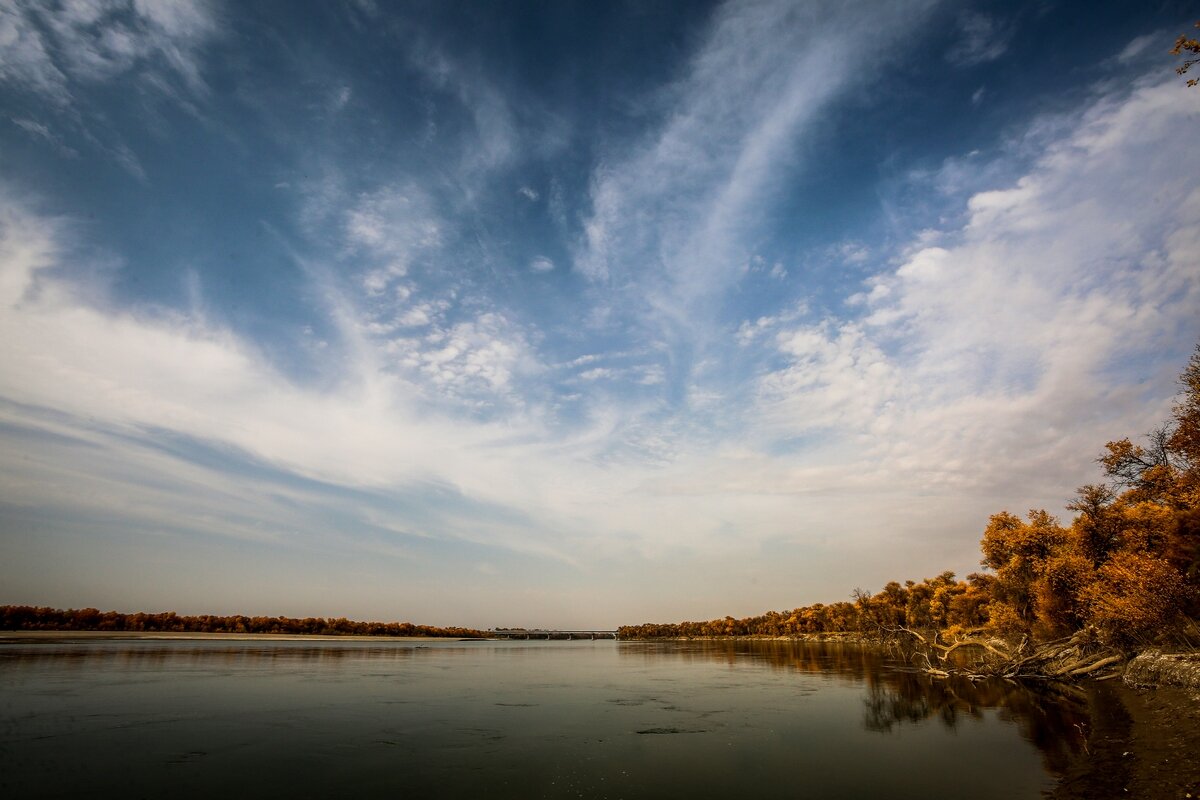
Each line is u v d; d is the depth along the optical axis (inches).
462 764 809.5
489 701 1459.2
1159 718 886.4
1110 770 668.7
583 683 1920.5
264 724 1085.8
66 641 4092.0
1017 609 2119.8
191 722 1086.4
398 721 1149.7
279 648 3941.9
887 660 2714.1
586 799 650.8
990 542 2242.9
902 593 4047.7
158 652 3034.0
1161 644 1368.1
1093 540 1785.2
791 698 1476.4
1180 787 573.6
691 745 924.6
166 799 650.2
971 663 2165.4
